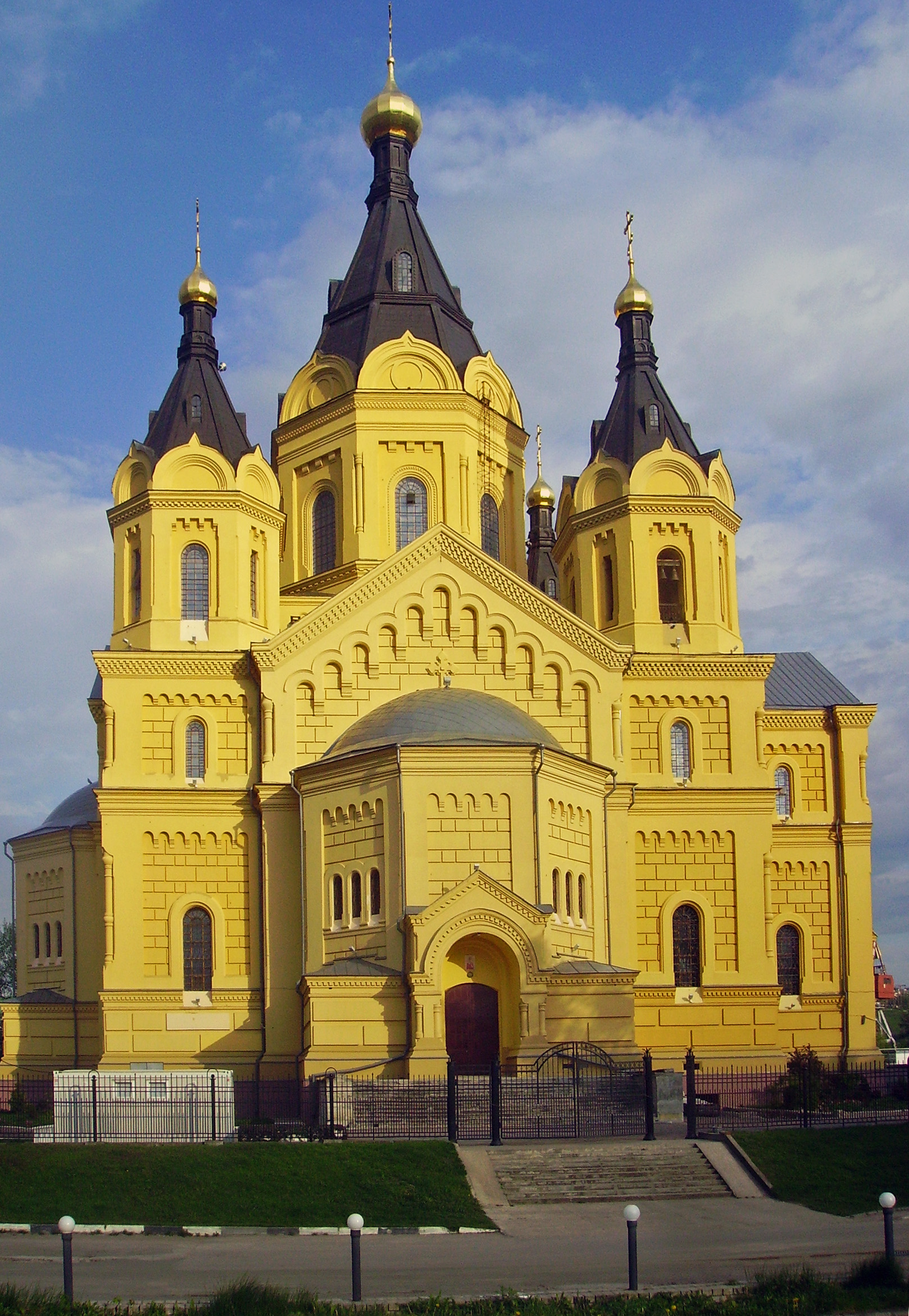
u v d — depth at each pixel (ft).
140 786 217.56
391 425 248.32
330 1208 136.98
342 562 246.88
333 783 205.67
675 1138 158.92
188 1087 161.99
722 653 232.32
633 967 219.61
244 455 232.94
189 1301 102.37
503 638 224.12
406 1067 184.14
